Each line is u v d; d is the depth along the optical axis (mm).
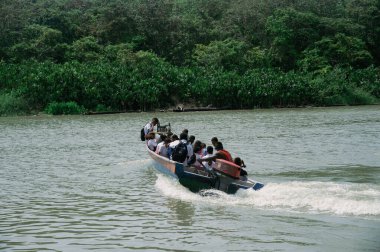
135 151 28828
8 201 16594
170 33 91625
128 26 90500
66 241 12273
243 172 17844
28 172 22250
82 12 96938
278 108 73812
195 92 71938
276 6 101062
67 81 64562
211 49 86500
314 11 101312
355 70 88188
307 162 23922
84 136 37031
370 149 28344
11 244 12086
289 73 79125
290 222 13414
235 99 72812
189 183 17562
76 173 21906
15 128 44156
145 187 18719
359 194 15883
